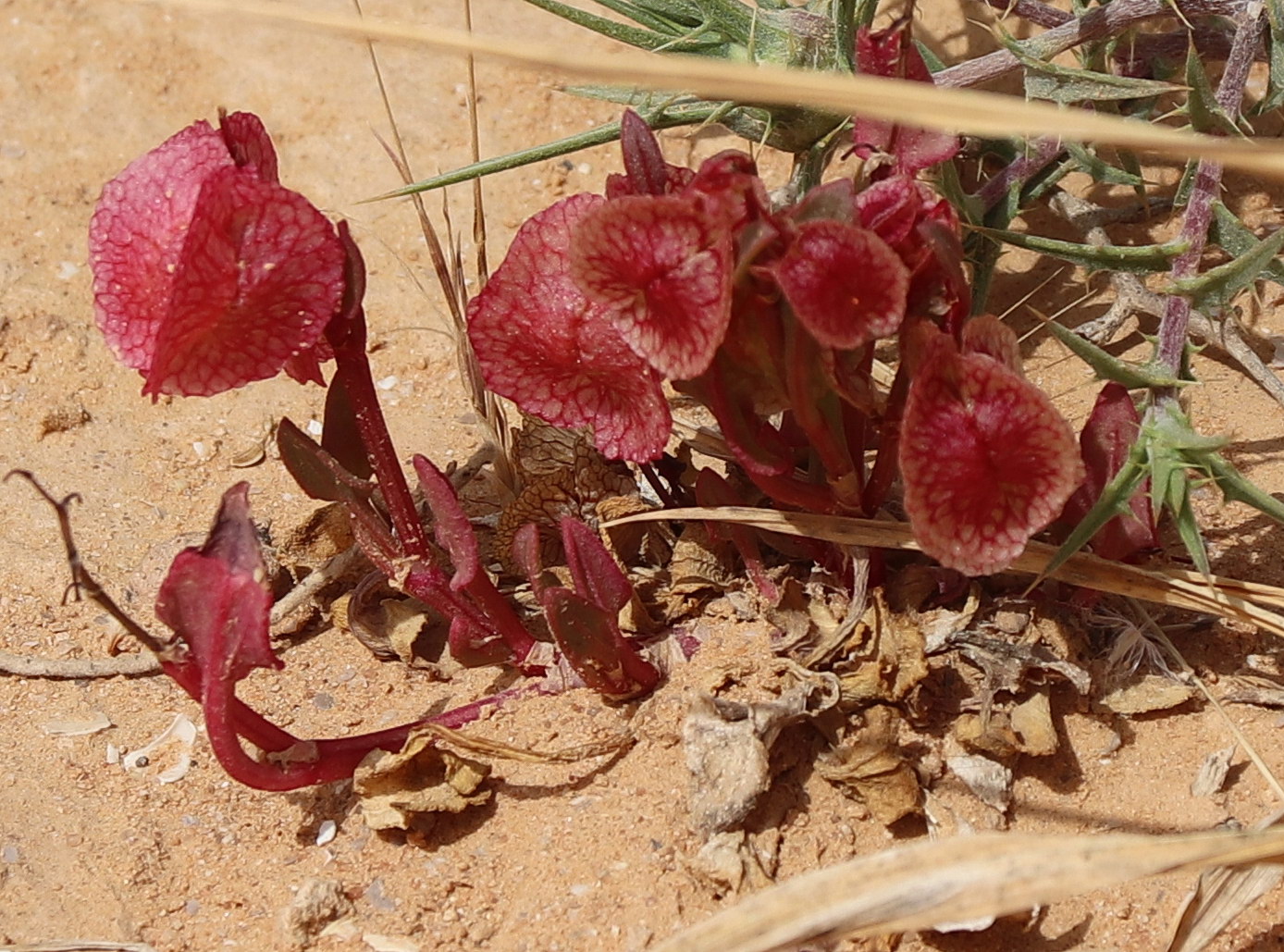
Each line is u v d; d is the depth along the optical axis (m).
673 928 0.13
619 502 0.15
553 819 0.13
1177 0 0.17
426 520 0.16
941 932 0.13
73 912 0.13
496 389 0.13
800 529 0.14
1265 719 0.14
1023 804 0.13
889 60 0.13
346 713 0.15
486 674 0.15
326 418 0.14
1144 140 0.09
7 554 0.17
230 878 0.14
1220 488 0.13
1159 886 0.13
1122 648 0.14
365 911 0.13
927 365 0.11
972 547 0.12
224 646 0.12
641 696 0.14
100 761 0.15
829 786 0.13
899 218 0.12
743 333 0.12
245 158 0.13
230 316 0.12
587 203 0.13
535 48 0.09
